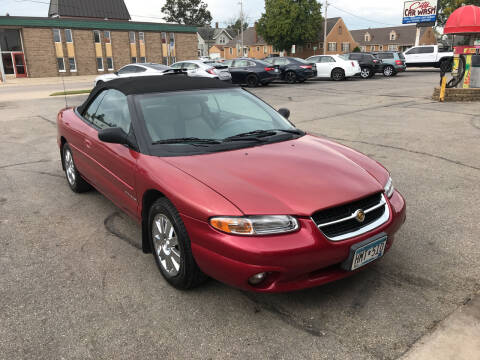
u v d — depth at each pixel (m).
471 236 3.64
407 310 2.63
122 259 3.36
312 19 53.97
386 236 2.66
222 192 2.51
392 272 3.09
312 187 2.59
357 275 3.06
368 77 24.02
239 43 77.06
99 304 2.74
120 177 3.41
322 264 2.42
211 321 2.55
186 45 51.03
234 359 2.23
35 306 2.72
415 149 6.73
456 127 8.40
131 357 2.26
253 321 2.55
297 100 13.98
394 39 76.00
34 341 2.38
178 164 2.86
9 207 4.54
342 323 2.51
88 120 4.29
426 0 32.94
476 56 12.33
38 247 3.58
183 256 2.68
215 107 3.66
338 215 2.50
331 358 2.22
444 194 4.69
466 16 11.92
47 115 11.63
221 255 2.40
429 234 3.70
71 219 4.19
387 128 8.56
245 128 3.51
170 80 3.95
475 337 2.36
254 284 2.44
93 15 48.41
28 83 30.88
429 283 2.93
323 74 22.64
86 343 2.37
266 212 2.37
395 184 5.06
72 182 4.98
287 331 2.45
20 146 7.70
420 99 13.14
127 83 3.89
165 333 2.45
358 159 3.20
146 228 3.15
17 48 38.78
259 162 2.88
